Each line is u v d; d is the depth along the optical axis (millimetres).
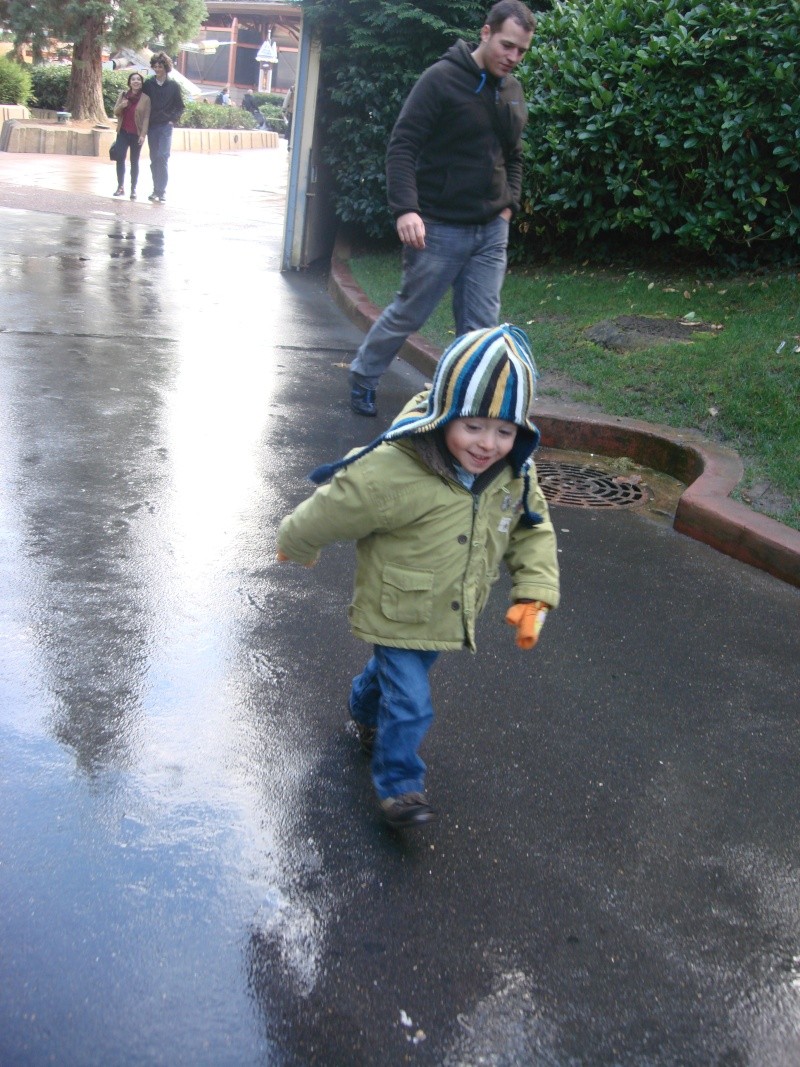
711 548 5062
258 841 2752
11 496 4742
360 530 2723
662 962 2479
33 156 23266
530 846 2848
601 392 6824
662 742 3404
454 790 3055
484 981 2373
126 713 3244
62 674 3412
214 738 3172
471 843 2838
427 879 2682
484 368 2545
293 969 2352
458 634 2789
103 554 4297
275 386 7066
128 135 16266
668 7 9211
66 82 30766
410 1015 2262
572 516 5320
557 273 10141
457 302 6457
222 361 7531
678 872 2799
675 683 3789
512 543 2922
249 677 3525
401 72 11570
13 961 2285
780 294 8438
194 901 2518
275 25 53188
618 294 8977
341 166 12125
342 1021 2230
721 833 2975
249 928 2457
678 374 6867
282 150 37812
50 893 2488
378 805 2949
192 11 30172
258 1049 2145
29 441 5445
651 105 8945
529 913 2600
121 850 2656
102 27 28828
